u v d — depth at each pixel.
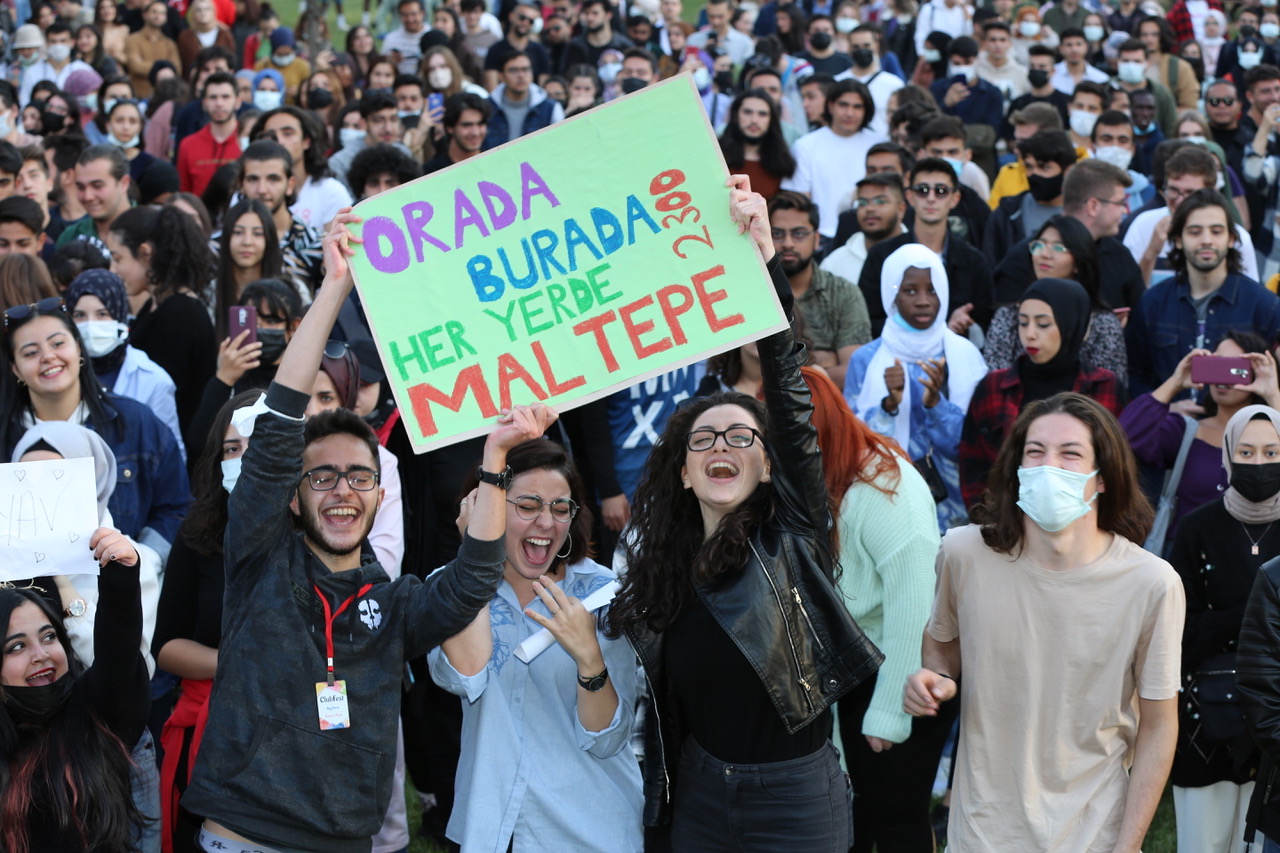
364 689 6.84
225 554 6.98
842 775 7.38
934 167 14.34
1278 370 11.10
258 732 6.66
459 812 7.77
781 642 7.03
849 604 8.31
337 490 6.94
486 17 33.47
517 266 7.07
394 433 10.82
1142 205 18.92
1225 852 8.82
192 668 8.17
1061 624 7.17
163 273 13.23
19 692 7.03
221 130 21.72
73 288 11.38
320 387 9.67
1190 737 8.76
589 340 7.02
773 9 33.91
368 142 21.25
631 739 7.70
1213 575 8.98
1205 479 10.65
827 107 19.48
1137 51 26.56
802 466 7.33
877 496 8.24
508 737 7.66
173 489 10.39
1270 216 18.97
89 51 30.56
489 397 7.00
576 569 8.19
